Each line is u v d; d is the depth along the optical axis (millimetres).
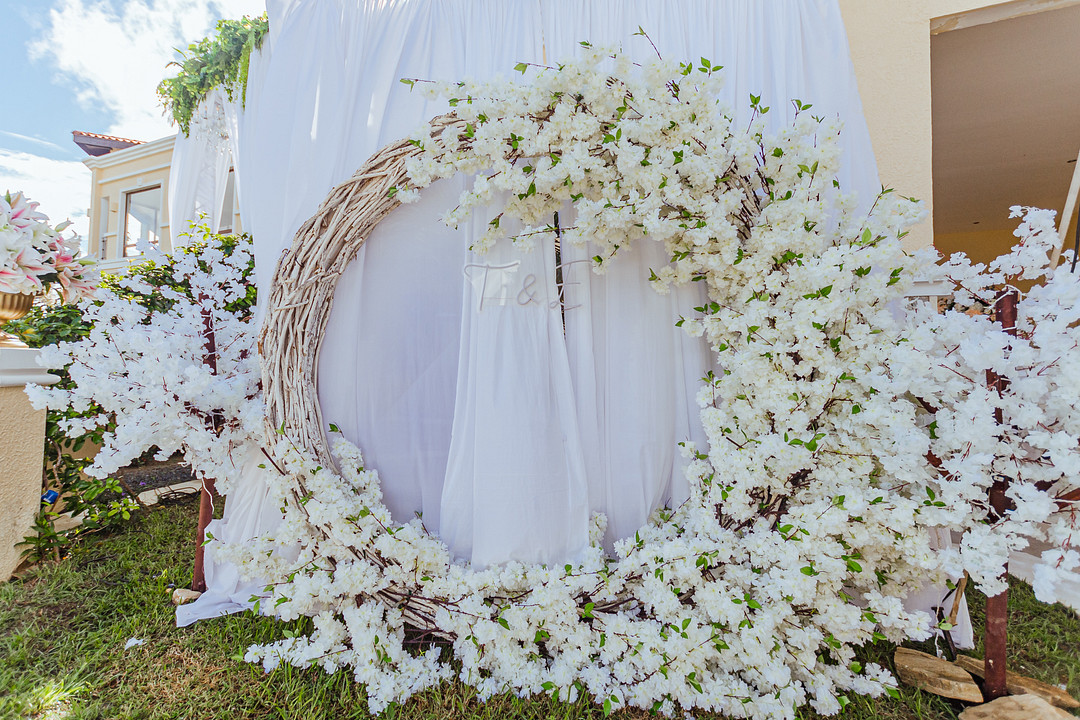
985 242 6871
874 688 1469
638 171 1632
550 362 1894
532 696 1584
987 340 1359
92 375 1760
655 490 1937
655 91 1691
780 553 1484
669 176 1634
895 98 2260
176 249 2277
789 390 1562
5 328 2820
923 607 1849
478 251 1816
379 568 1742
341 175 2061
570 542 1806
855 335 1588
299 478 1763
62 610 1989
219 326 2082
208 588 2062
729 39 2141
